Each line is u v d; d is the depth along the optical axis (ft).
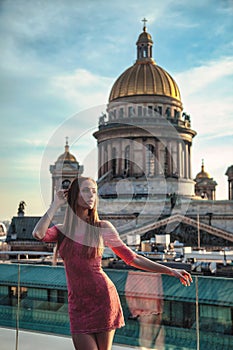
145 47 337.31
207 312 30.30
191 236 277.44
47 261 100.94
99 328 21.63
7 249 265.34
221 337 29.71
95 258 21.89
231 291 30.12
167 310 31.07
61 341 34.12
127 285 32.09
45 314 35.60
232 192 392.27
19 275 37.17
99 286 21.71
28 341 34.73
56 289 35.37
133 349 31.58
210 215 282.77
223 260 153.07
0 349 34.60
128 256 22.21
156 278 31.40
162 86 316.19
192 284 30.73
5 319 37.09
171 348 30.50
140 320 31.63
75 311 21.91
